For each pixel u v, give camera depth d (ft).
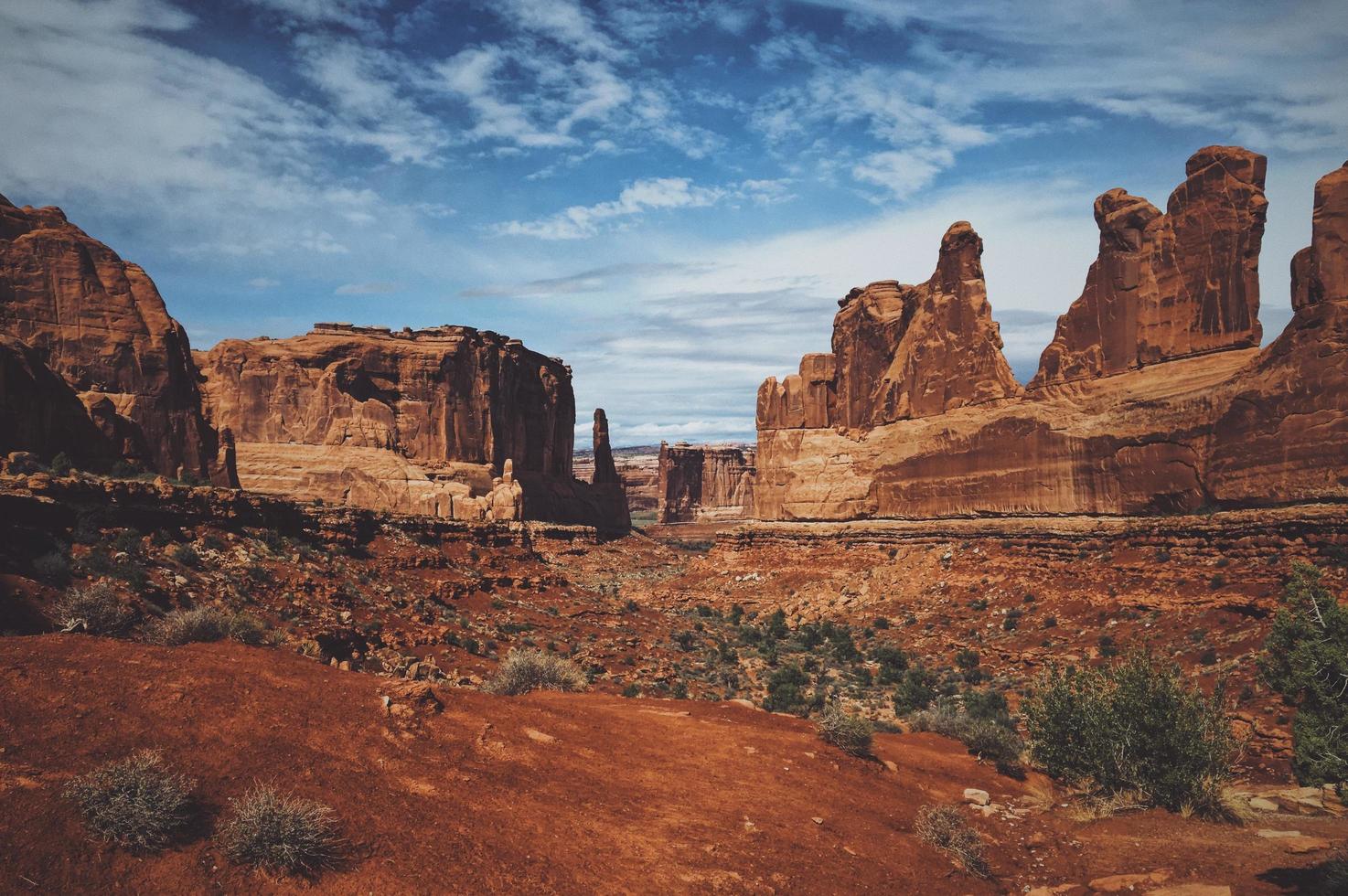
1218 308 180.65
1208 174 183.42
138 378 180.86
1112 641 148.15
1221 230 180.45
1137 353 197.16
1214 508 165.89
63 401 130.00
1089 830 55.01
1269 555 143.23
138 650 43.96
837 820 50.60
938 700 132.36
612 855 40.16
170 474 180.04
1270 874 44.47
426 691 50.70
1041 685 71.77
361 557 157.69
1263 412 157.07
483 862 36.29
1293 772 68.54
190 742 37.29
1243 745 63.98
